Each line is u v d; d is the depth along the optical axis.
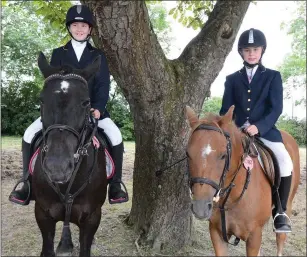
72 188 3.22
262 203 3.42
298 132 17.44
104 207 6.40
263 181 3.53
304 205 7.20
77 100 2.88
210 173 2.74
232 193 3.26
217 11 4.70
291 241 5.29
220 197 3.16
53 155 2.68
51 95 2.85
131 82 4.22
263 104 3.77
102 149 3.57
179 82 4.53
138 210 5.02
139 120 4.60
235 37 4.65
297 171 4.52
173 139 4.53
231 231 3.49
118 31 3.75
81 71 3.10
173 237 4.69
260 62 3.85
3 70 17.75
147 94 4.32
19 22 17.70
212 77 4.69
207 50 4.58
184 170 4.58
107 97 3.56
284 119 18.12
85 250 3.46
